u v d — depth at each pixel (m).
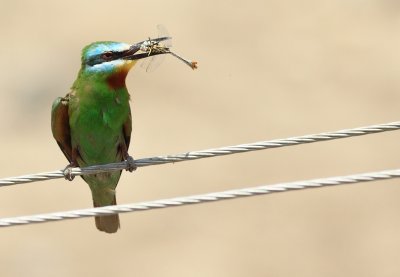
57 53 27.86
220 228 21.86
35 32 28.80
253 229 21.84
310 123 25.66
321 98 26.67
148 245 21.53
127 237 21.80
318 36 29.12
